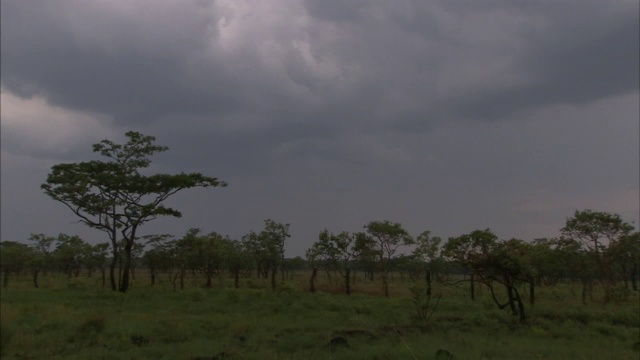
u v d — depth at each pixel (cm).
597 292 3756
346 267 3906
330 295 3061
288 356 1144
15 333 1277
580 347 1366
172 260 3912
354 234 3856
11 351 1168
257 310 2252
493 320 1925
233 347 1233
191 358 1116
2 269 2370
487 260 2044
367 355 1139
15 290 2498
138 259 4319
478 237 2091
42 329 1435
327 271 4300
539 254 2806
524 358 1158
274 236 4300
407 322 1919
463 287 4009
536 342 1462
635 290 4275
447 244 2198
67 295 2527
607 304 2797
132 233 3372
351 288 3944
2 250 2303
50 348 1209
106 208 3194
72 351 1203
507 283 2048
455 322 1920
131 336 1398
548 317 2116
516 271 2041
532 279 2069
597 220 3064
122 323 1580
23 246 2377
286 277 5700
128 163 3325
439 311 2327
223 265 4409
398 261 4216
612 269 3331
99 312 1766
